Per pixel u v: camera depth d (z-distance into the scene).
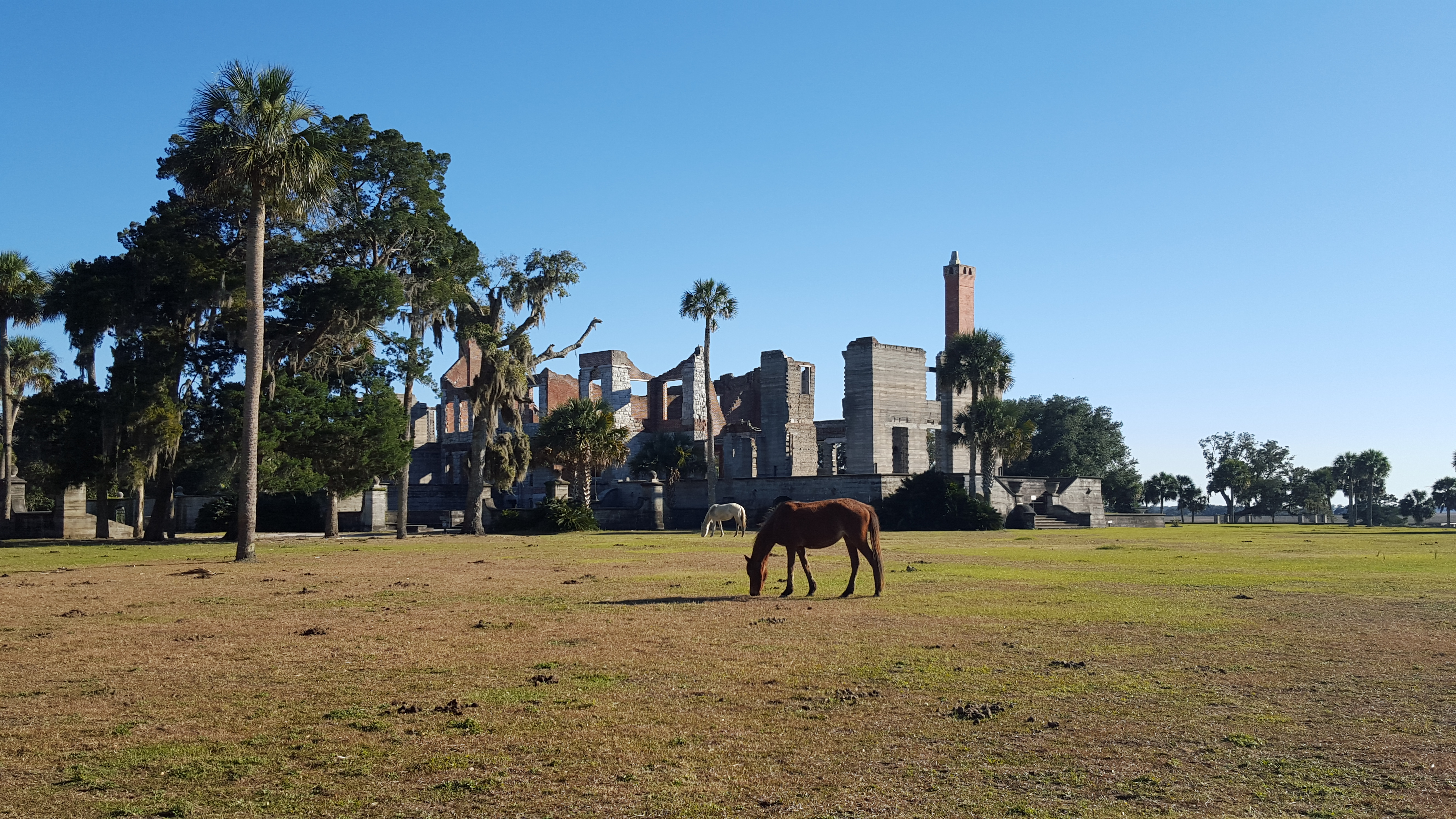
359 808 6.46
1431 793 6.64
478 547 38.03
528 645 12.52
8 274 51.88
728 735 8.15
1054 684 9.98
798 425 77.94
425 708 9.08
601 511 64.38
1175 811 6.32
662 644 12.55
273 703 9.38
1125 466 108.81
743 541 42.25
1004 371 64.56
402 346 47.66
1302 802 6.48
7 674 10.87
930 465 74.56
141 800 6.63
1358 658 11.35
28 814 6.37
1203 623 14.17
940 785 6.86
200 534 56.34
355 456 44.62
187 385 45.84
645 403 92.81
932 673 10.57
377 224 47.38
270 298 45.69
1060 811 6.33
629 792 6.74
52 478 45.38
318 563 28.42
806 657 11.51
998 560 28.45
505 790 6.80
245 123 30.44
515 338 55.69
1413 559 28.38
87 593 19.58
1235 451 121.06
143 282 44.00
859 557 29.47
